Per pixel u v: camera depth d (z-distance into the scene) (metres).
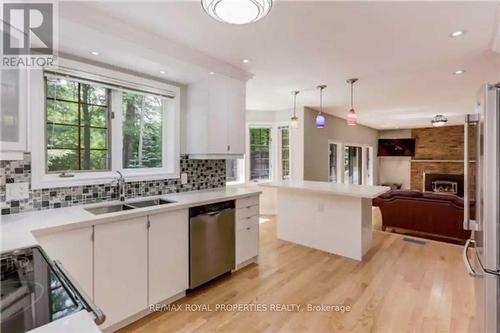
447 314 2.23
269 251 3.72
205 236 2.65
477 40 2.39
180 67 2.70
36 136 2.12
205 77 3.02
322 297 2.51
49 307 0.83
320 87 4.01
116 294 2.01
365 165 8.77
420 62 2.95
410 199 4.46
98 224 1.90
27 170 2.08
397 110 5.88
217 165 3.71
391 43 2.48
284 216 4.18
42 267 1.13
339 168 7.07
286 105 5.47
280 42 2.47
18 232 1.57
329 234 3.68
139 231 2.13
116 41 2.13
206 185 3.54
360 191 3.28
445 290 2.62
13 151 1.59
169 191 3.10
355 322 2.13
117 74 2.62
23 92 1.61
